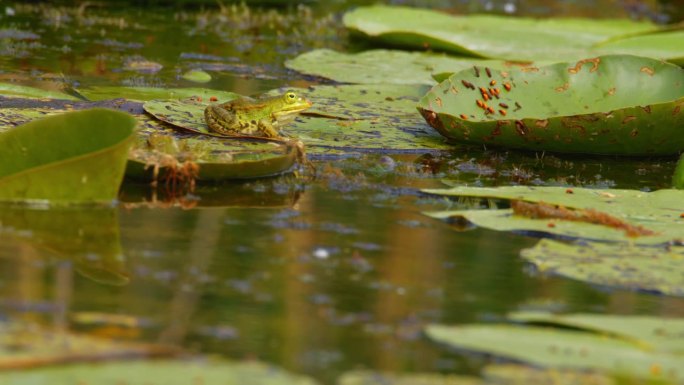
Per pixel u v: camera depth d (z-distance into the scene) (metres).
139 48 19.48
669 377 6.63
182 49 19.78
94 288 8.03
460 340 7.03
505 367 6.84
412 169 12.51
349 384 6.48
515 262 9.24
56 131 10.04
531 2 30.20
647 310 8.15
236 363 6.61
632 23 23.62
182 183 11.17
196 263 8.77
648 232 9.91
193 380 6.18
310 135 13.53
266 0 26.42
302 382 6.27
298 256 9.10
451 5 28.73
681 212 10.60
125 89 15.39
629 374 6.67
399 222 10.33
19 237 9.10
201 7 25.00
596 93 14.04
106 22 22.03
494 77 14.04
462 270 8.97
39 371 6.21
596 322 7.51
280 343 7.21
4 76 15.95
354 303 8.06
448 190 11.08
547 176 12.59
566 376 6.65
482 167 12.81
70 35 20.20
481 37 21.08
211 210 10.38
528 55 19.72
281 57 19.73
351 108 15.10
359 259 9.10
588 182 12.41
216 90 15.76
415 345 7.30
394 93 16.27
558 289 8.59
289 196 11.06
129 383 6.10
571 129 13.05
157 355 6.68
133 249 9.01
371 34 20.88
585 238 9.73
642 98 13.97
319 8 26.73
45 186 10.12
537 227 10.02
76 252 8.84
